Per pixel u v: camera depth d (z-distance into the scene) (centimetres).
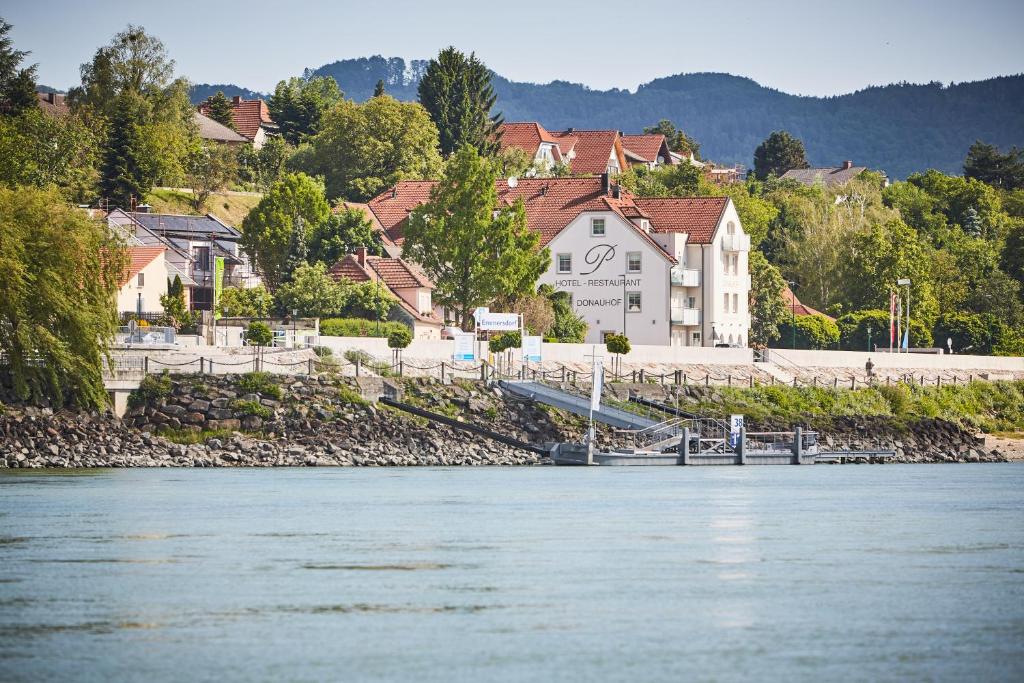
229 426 16925
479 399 19212
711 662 6241
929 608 7444
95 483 13712
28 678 5938
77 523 10588
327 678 5944
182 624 6956
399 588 7931
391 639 6662
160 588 7881
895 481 16475
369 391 18238
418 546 9581
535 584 8081
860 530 10788
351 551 9312
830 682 5922
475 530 10475
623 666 6156
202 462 16188
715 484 15300
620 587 8006
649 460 18738
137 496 12531
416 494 13162
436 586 8000
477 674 6016
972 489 15125
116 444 16038
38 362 15938
